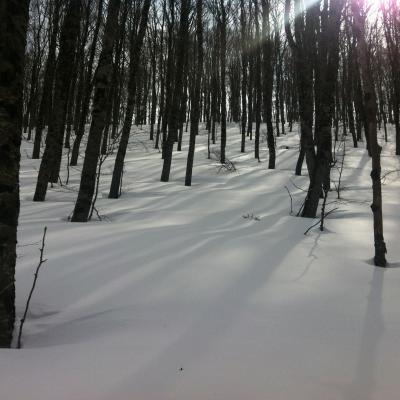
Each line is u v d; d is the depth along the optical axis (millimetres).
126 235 6449
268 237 6715
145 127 39406
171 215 8977
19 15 3283
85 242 5969
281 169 19391
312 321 3607
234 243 6152
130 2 17266
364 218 8922
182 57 15086
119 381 2584
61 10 20312
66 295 4117
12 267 3348
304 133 10062
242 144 25828
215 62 25969
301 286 4480
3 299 3254
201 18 15078
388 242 6730
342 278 4812
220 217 8836
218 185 14977
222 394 2494
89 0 19062
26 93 32594
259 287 4402
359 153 24672
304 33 12180
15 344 3305
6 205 3299
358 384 2662
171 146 15742
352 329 3471
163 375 2670
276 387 2590
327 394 2541
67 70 10773
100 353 2959
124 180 15812
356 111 30828
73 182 15141
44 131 34531
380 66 29172
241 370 2768
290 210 10109
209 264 5094
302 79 10227
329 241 6613
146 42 29453
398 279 4840
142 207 10156
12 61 3260
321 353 3043
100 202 10875
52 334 3438
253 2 21375
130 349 3027
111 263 5027
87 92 19438
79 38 20344
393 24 22859
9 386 2486
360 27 5633
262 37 20906
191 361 2861
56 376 2619
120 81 21422
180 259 5250
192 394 2480
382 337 3332
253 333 3340
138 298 4047
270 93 19453
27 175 16562
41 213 8977
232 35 25844
